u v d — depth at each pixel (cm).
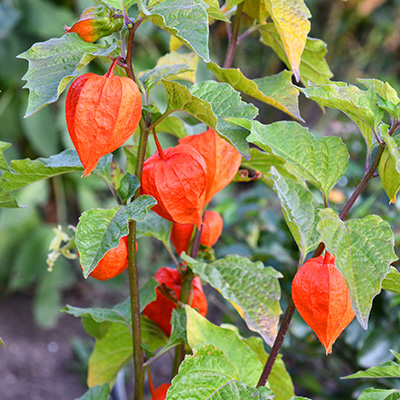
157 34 209
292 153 58
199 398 57
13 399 160
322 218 55
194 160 60
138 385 64
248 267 66
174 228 69
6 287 216
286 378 70
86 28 56
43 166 63
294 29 62
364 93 57
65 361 183
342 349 112
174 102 58
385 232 54
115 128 55
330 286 55
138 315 63
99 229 57
